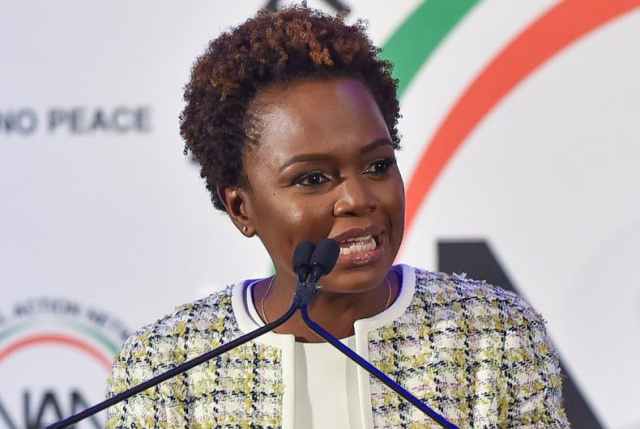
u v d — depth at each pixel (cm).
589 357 767
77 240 829
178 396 460
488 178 784
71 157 830
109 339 826
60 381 834
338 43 438
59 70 830
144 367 465
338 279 420
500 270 780
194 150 470
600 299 767
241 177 444
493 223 782
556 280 773
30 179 834
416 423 450
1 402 838
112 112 825
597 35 770
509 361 459
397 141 481
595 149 769
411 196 793
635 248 764
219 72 439
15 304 837
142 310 822
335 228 420
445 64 790
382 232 423
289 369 450
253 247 811
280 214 425
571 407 768
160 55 820
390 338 458
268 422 451
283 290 455
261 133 429
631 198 764
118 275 825
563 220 773
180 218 817
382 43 795
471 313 466
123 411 465
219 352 381
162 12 820
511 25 782
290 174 420
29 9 834
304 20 447
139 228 822
